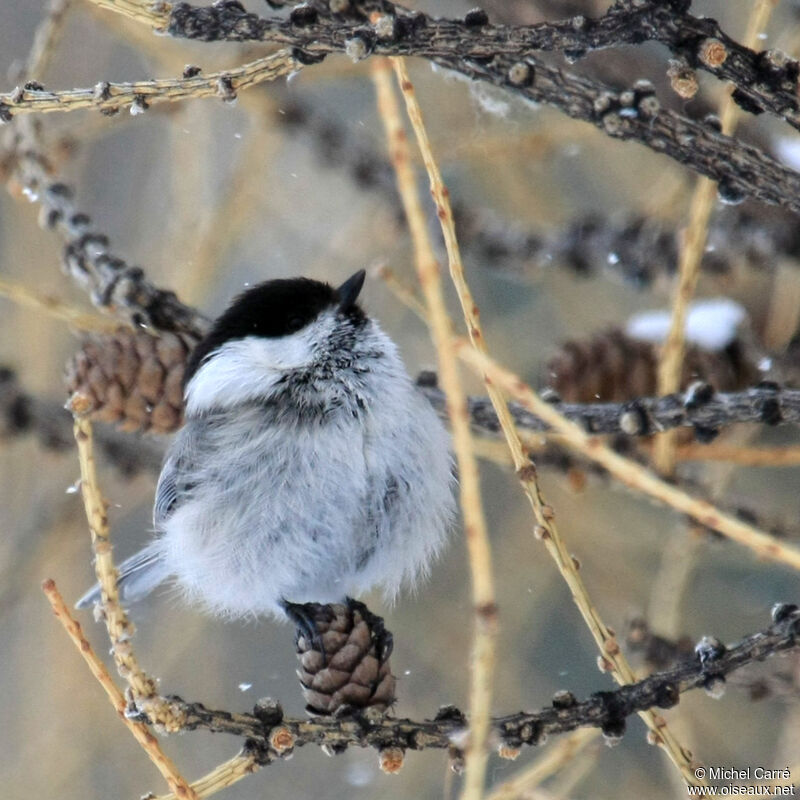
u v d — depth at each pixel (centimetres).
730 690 948
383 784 1023
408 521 760
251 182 1016
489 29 525
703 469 909
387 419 752
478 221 1026
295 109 1030
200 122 1035
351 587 797
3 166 884
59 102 543
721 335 796
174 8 512
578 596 530
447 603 1088
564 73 570
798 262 838
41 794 991
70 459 1009
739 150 574
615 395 776
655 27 534
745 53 543
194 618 1058
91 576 1092
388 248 1077
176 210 1095
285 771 1093
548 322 1112
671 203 923
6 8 1191
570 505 1063
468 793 359
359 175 1055
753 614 1027
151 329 795
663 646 756
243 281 1165
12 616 1112
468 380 988
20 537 1030
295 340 767
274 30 517
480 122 1071
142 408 781
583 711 531
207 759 1078
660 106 567
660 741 526
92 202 1154
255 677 1130
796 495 1002
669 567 873
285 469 741
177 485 777
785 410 588
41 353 1024
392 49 516
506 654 1050
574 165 1152
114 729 1030
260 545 750
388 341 784
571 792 973
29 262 1056
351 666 578
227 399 765
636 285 927
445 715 548
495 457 789
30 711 1058
